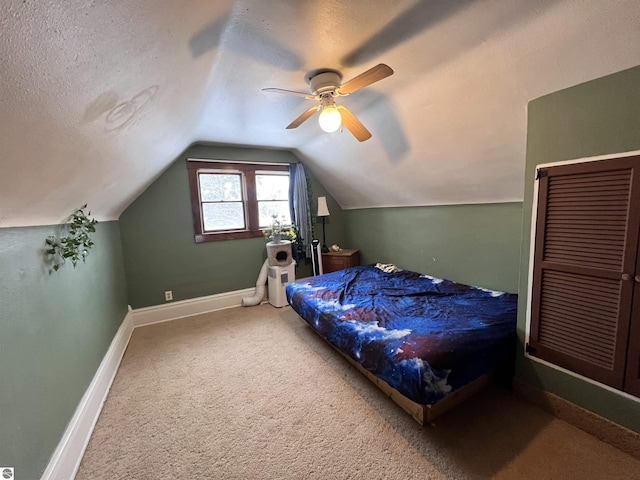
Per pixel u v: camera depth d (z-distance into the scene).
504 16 1.27
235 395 1.94
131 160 1.84
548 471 1.31
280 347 2.60
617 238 1.33
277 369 2.24
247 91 1.98
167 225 3.32
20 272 1.17
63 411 1.41
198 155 3.43
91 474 1.39
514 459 1.38
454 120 2.05
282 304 3.67
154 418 1.75
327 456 1.44
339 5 1.18
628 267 1.30
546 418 1.62
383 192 3.56
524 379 1.77
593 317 1.44
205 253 3.56
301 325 3.08
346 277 3.28
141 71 1.03
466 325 1.87
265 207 3.96
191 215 3.45
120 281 2.89
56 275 1.50
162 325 3.18
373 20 1.29
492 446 1.45
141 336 2.90
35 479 1.13
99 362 2.01
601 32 1.19
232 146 3.61
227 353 2.51
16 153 0.84
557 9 1.19
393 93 2.05
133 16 0.75
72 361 1.58
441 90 1.88
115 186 2.04
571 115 1.43
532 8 1.21
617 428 1.39
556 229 1.54
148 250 3.24
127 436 1.61
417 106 2.10
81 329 1.76
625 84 1.25
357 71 1.76
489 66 1.58
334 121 1.79
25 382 1.13
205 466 1.41
